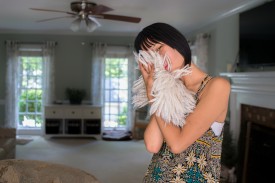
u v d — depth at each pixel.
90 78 6.87
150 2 3.84
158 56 0.83
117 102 6.98
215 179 0.86
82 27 5.97
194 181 0.86
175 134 0.82
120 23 5.53
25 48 6.56
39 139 6.29
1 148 3.82
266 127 3.37
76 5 3.60
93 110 6.40
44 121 6.33
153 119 0.94
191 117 0.83
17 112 6.61
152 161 0.96
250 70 4.02
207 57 5.38
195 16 4.74
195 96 0.89
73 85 6.84
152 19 5.01
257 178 3.43
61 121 6.43
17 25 5.94
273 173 3.10
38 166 1.40
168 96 0.79
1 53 6.62
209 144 0.87
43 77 6.58
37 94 6.76
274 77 2.99
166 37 0.85
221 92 0.85
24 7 4.25
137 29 6.25
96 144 5.95
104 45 6.73
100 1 3.78
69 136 6.44
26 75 6.71
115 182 3.80
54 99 6.67
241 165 3.75
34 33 6.66
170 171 0.88
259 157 3.42
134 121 6.56
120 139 6.30
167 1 3.79
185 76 0.93
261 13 3.54
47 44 6.55
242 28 4.00
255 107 3.60
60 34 6.73
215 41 5.10
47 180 1.32
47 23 5.68
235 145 3.98
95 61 6.72
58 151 5.31
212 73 5.24
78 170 1.42
